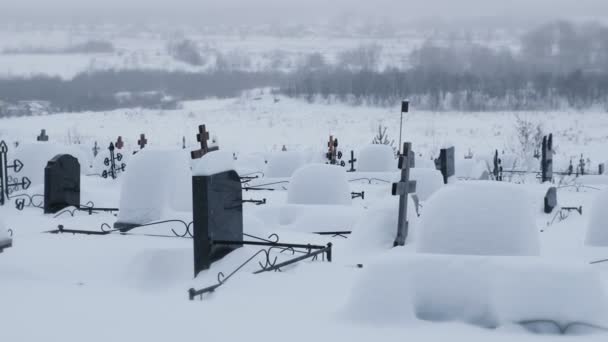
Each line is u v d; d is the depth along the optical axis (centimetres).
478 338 559
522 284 603
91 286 837
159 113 6644
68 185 1572
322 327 593
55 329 589
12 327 596
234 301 709
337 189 1597
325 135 4981
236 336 564
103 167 2714
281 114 6391
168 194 1222
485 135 4912
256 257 967
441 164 2059
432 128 5297
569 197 2234
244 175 2533
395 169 2378
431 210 822
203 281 876
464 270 620
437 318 617
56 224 1366
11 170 1819
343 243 1205
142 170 1233
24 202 1628
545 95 6950
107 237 1095
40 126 5416
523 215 796
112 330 584
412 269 627
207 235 915
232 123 5788
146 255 973
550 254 1176
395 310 612
